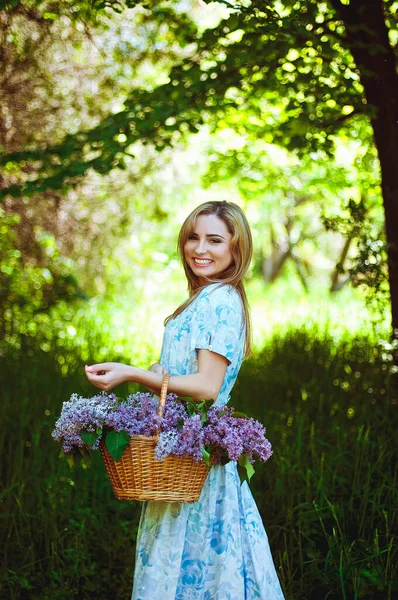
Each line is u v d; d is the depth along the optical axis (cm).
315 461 431
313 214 1753
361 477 424
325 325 748
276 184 1005
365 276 538
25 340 702
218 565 248
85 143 608
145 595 244
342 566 338
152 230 1311
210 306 252
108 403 232
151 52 780
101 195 1052
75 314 905
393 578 335
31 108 786
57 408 507
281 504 407
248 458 240
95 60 805
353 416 520
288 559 360
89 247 1098
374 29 528
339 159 973
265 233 1847
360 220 549
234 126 788
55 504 381
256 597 251
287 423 514
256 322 1016
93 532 378
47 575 351
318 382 599
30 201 892
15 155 619
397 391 528
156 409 231
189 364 253
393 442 453
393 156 536
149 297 1232
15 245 857
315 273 1983
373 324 561
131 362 693
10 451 422
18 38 662
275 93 675
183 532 247
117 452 222
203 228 263
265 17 495
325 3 549
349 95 559
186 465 229
